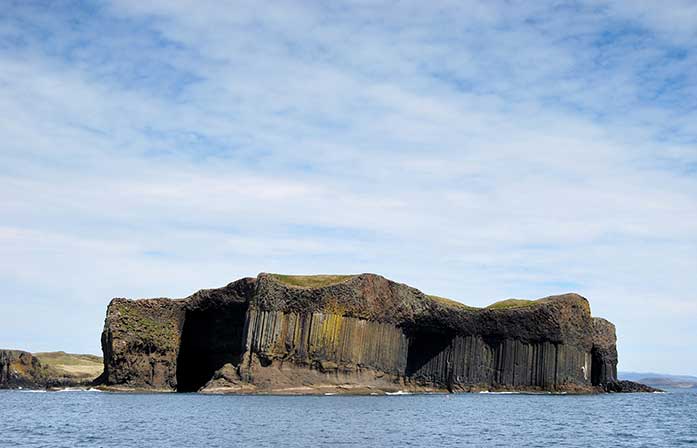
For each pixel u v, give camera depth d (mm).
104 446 70438
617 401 169625
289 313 170250
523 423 100188
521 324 193500
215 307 182500
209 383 167250
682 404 162625
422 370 194500
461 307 198875
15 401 138250
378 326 181875
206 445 70812
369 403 137625
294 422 93750
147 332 177625
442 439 78250
